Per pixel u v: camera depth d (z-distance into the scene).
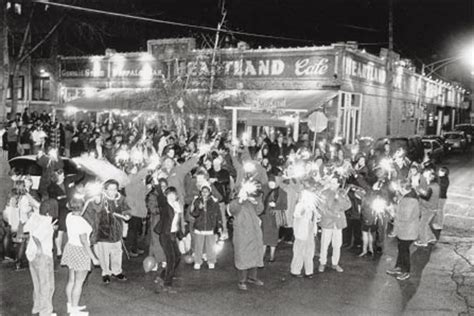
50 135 20.83
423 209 12.69
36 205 9.39
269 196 10.54
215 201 10.09
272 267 10.41
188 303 8.20
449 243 13.09
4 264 9.90
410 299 8.73
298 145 20.62
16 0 15.99
